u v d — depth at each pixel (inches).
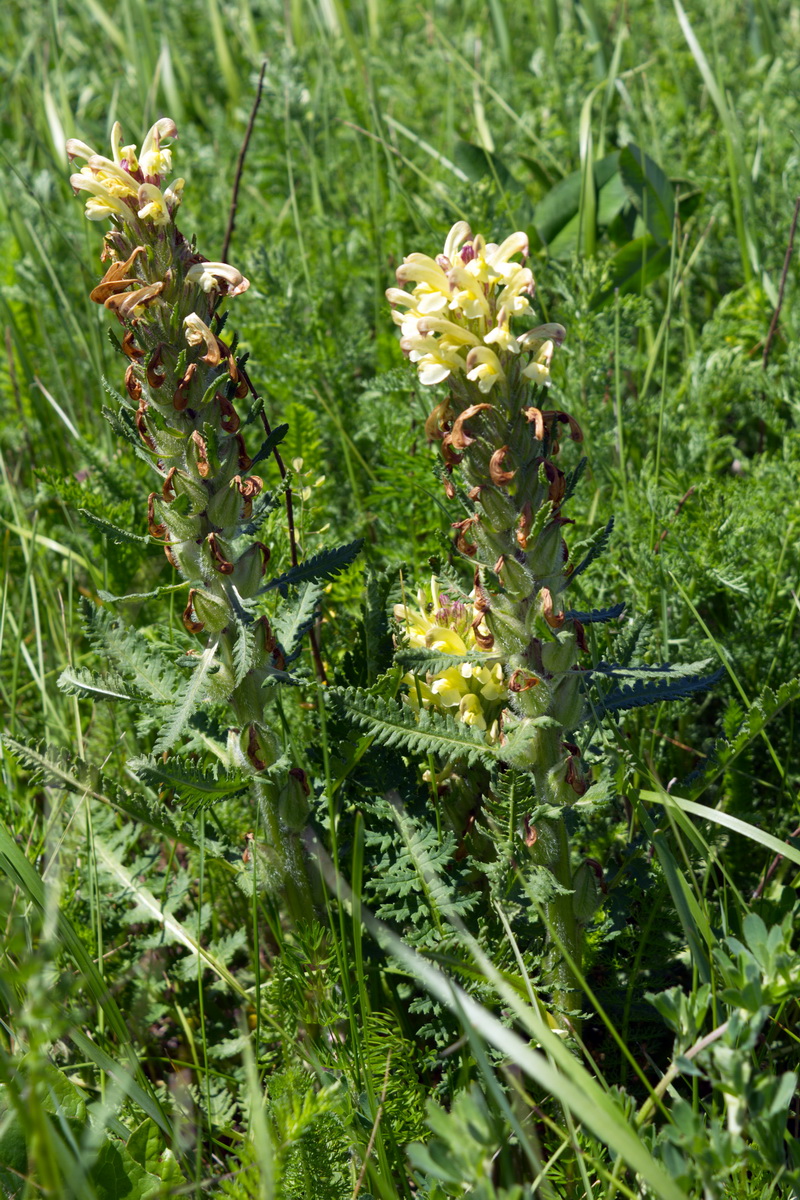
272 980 87.5
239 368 80.6
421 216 179.6
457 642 92.4
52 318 191.2
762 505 125.8
